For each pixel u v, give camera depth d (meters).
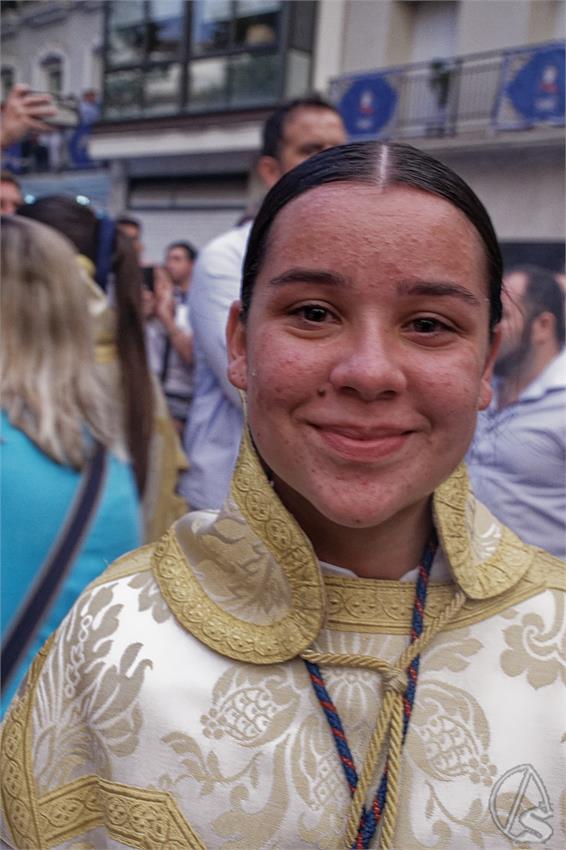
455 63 8.91
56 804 0.86
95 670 0.86
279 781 0.80
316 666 0.82
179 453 1.80
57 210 1.70
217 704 0.82
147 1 11.45
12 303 1.36
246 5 10.59
